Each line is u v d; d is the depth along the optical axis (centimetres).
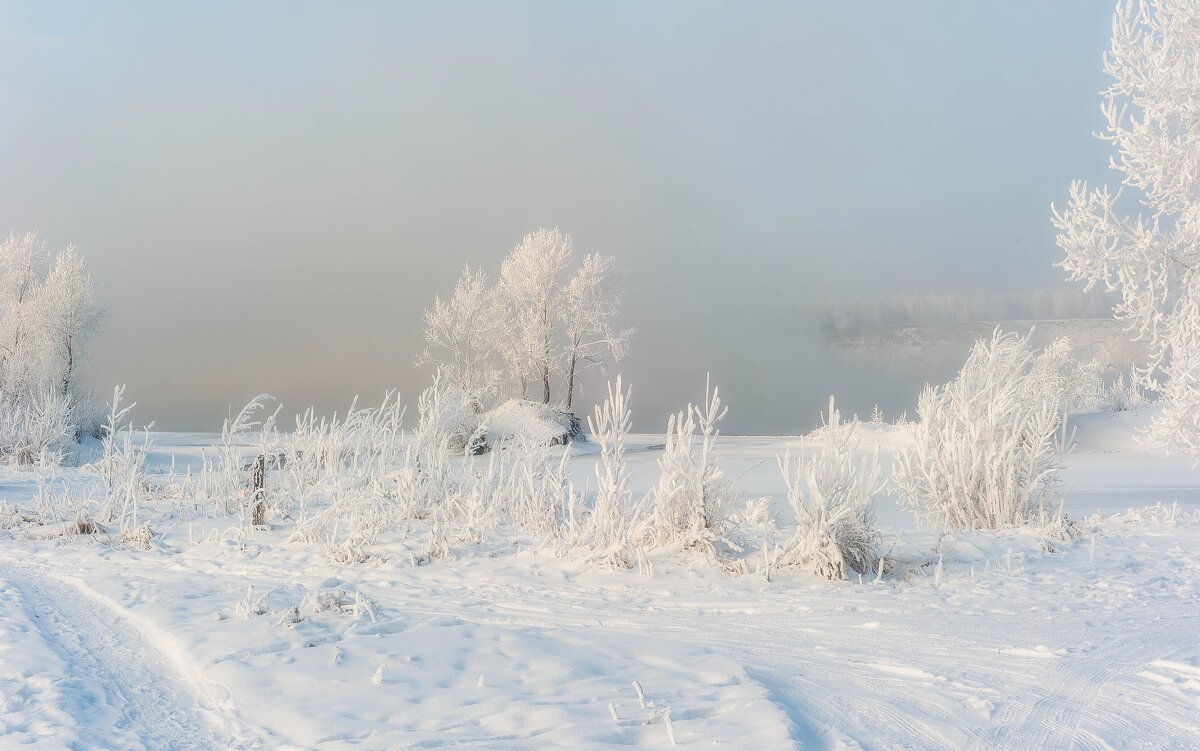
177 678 519
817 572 880
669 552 966
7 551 1114
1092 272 1258
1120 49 1244
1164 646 579
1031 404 1270
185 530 1255
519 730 409
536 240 4594
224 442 1472
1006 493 1177
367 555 1010
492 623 679
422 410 1425
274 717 437
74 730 412
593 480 2259
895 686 500
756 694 455
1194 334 1208
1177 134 1261
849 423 980
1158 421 1220
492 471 1338
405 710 441
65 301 3684
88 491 1517
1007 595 782
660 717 417
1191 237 1203
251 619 647
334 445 1376
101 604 757
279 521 1317
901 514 1548
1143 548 1030
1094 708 452
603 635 614
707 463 996
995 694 480
